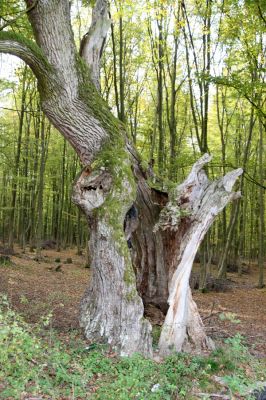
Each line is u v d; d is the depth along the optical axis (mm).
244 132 22156
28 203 29234
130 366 5438
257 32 12430
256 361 6660
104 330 6355
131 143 7656
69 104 6527
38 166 24188
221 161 15836
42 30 6301
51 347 5848
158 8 12734
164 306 8031
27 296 10508
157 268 7949
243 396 5242
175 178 17188
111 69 20188
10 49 6012
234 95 13227
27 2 6285
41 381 4562
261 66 12562
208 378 5641
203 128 15875
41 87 6551
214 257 29156
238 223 27203
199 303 13258
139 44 18844
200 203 7250
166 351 6578
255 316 11969
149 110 22500
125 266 6363
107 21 7379
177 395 4945
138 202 7723
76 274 17719
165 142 22594
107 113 6891
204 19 14875
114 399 4414
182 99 22016
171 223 7141
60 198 29500
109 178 6508
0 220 30906
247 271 26531
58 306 9750
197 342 7078
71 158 28078
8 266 15891
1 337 4270
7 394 4082
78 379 4758
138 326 6289
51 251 28578
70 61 6461
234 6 12219
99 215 6430
